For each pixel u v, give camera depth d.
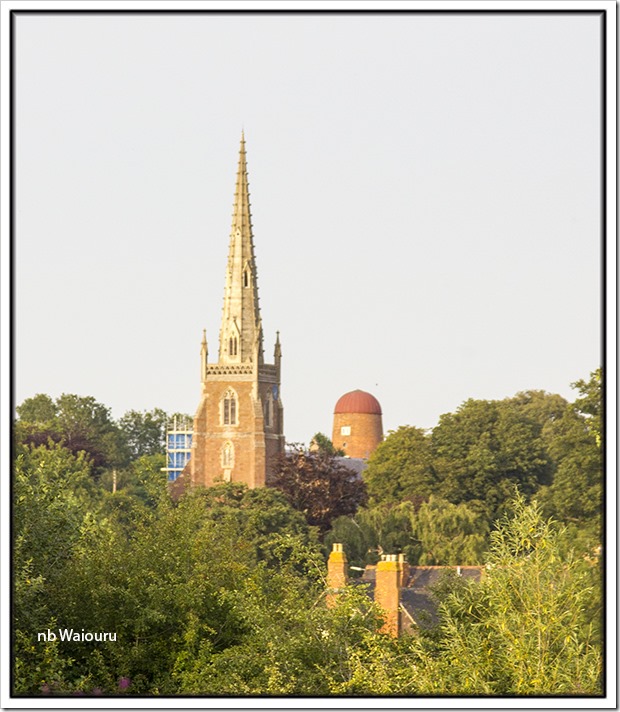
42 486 118.81
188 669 108.88
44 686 104.50
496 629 105.81
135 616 113.12
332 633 106.56
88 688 107.00
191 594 113.75
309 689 102.31
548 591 106.81
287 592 114.12
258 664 105.81
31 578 112.06
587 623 105.38
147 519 123.12
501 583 107.75
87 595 114.19
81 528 125.38
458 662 102.62
